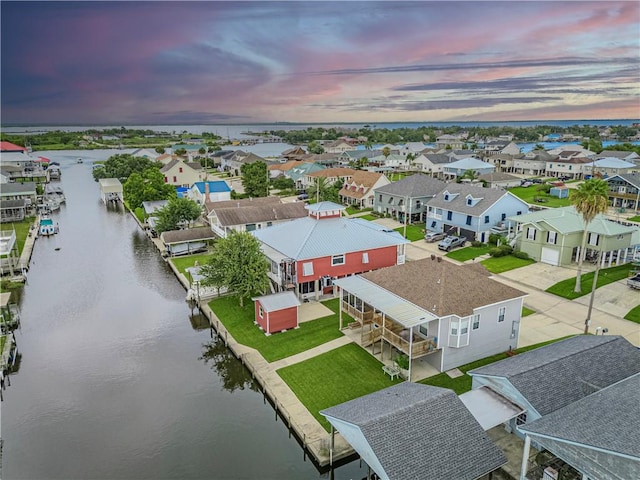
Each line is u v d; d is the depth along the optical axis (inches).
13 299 1752.0
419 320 1045.8
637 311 1398.9
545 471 719.7
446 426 732.7
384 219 2827.3
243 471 858.1
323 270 1590.8
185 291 1818.4
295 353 1235.2
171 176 4192.9
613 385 794.2
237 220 2356.1
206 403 1076.5
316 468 861.2
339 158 5831.7
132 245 2534.5
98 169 5374.0
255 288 1504.7
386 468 656.4
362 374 1115.9
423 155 4827.8
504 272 1801.2
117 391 1133.1
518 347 1218.6
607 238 1752.0
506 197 2256.4
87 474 858.1
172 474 852.6
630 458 585.0
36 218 3196.4
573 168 4220.0
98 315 1598.2
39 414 1043.3
